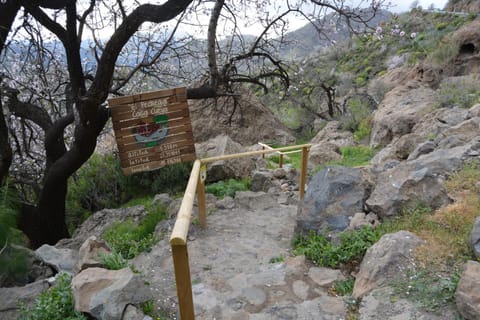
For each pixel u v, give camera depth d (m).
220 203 6.62
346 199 4.61
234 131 17.22
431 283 2.78
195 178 4.12
